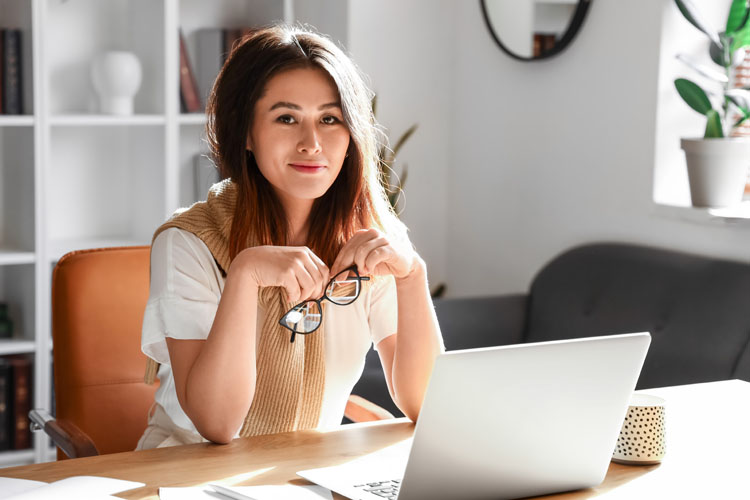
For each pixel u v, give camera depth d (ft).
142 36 10.78
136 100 10.93
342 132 4.76
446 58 11.87
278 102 4.64
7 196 10.40
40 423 6.10
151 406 5.87
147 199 10.94
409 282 4.83
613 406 3.67
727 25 8.33
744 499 3.68
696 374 7.61
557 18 9.94
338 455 4.12
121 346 6.21
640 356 3.66
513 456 3.54
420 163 11.90
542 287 9.63
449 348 9.23
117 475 3.80
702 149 8.32
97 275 6.21
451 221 12.08
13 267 10.37
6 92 9.73
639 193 9.16
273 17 10.93
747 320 7.42
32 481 3.70
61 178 10.96
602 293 8.86
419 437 3.33
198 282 4.81
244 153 4.86
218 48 10.91
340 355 5.19
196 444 4.29
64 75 10.79
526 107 10.64
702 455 4.23
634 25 9.12
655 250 8.74
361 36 11.31
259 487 3.63
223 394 4.29
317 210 5.15
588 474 3.75
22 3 9.70
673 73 8.91
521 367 3.40
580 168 9.91
